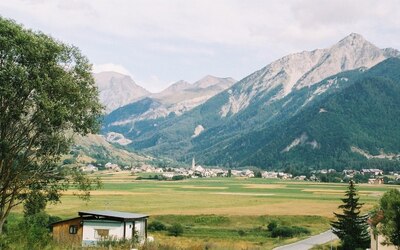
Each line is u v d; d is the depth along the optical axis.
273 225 121.19
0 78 44.53
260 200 193.38
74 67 50.19
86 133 51.56
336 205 173.75
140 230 73.12
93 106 50.56
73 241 62.75
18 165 49.47
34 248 35.78
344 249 87.94
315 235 111.00
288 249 83.88
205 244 74.62
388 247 66.06
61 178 52.34
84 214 70.44
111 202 166.12
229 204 172.62
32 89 46.34
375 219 60.09
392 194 55.84
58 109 45.66
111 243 57.97
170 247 58.41
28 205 53.03
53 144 49.75
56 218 97.00
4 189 49.25
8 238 35.06
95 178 55.53
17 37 45.47
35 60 46.41
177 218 131.88
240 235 110.56
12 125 47.84
